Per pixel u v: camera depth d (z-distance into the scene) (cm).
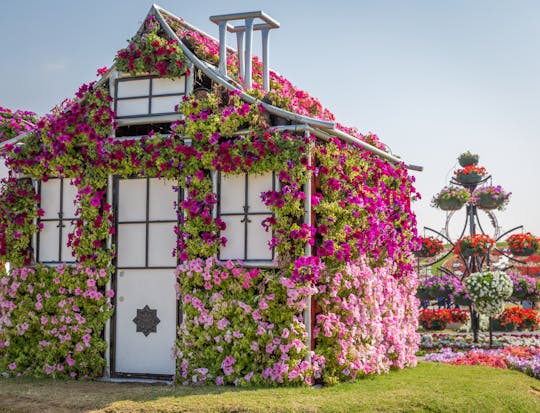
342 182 1020
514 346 1638
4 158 1105
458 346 1673
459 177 2256
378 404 841
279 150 949
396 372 1130
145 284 1035
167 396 872
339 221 1002
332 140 1016
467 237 2052
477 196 2234
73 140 1070
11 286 1093
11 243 1098
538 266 2670
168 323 1020
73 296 1062
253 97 1003
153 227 1038
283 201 942
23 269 1089
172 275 1022
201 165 1002
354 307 998
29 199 1096
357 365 991
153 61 1038
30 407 851
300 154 948
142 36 1052
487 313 1648
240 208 982
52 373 1052
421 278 2252
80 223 1055
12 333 1087
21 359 1077
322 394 878
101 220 1047
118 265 1049
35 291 1085
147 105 1060
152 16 1069
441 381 1006
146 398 864
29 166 1092
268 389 905
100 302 1043
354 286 1014
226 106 1020
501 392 942
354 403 835
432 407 852
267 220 948
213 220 988
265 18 1071
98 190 1059
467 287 1664
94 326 1044
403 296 1253
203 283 981
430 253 2223
